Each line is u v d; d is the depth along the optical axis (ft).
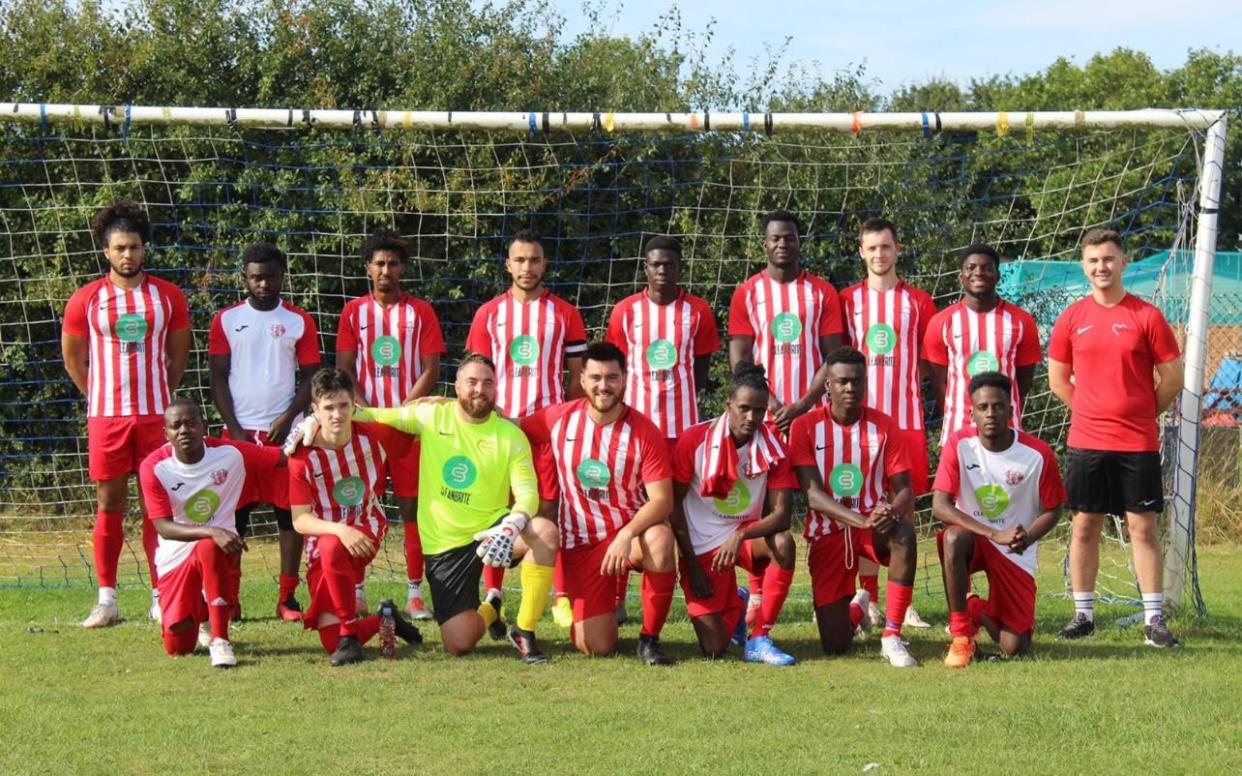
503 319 22.81
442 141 33.32
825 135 33.24
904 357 22.89
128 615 23.36
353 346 23.72
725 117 24.97
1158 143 28.25
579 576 19.71
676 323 22.40
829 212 32.53
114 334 22.34
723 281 33.65
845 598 19.90
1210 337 36.94
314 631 21.68
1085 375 21.45
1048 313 32.63
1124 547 27.35
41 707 16.39
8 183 34.37
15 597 25.34
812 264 33.53
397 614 20.54
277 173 33.99
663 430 22.43
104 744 14.70
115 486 22.43
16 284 34.76
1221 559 31.24
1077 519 21.57
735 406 18.99
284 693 17.21
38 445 35.50
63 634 21.47
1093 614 22.86
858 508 20.06
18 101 36.78
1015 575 19.71
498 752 14.35
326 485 19.76
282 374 23.26
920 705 16.37
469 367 19.51
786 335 22.80
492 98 39.01
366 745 14.62
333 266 33.96
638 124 25.17
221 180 34.19
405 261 24.12
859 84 44.21
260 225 33.60
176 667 18.85
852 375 19.67
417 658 19.61
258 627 22.20
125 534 32.76
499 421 19.93
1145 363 21.07
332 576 18.98
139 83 37.58
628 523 19.40
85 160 32.45
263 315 23.26
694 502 19.76
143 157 34.17
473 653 19.99
